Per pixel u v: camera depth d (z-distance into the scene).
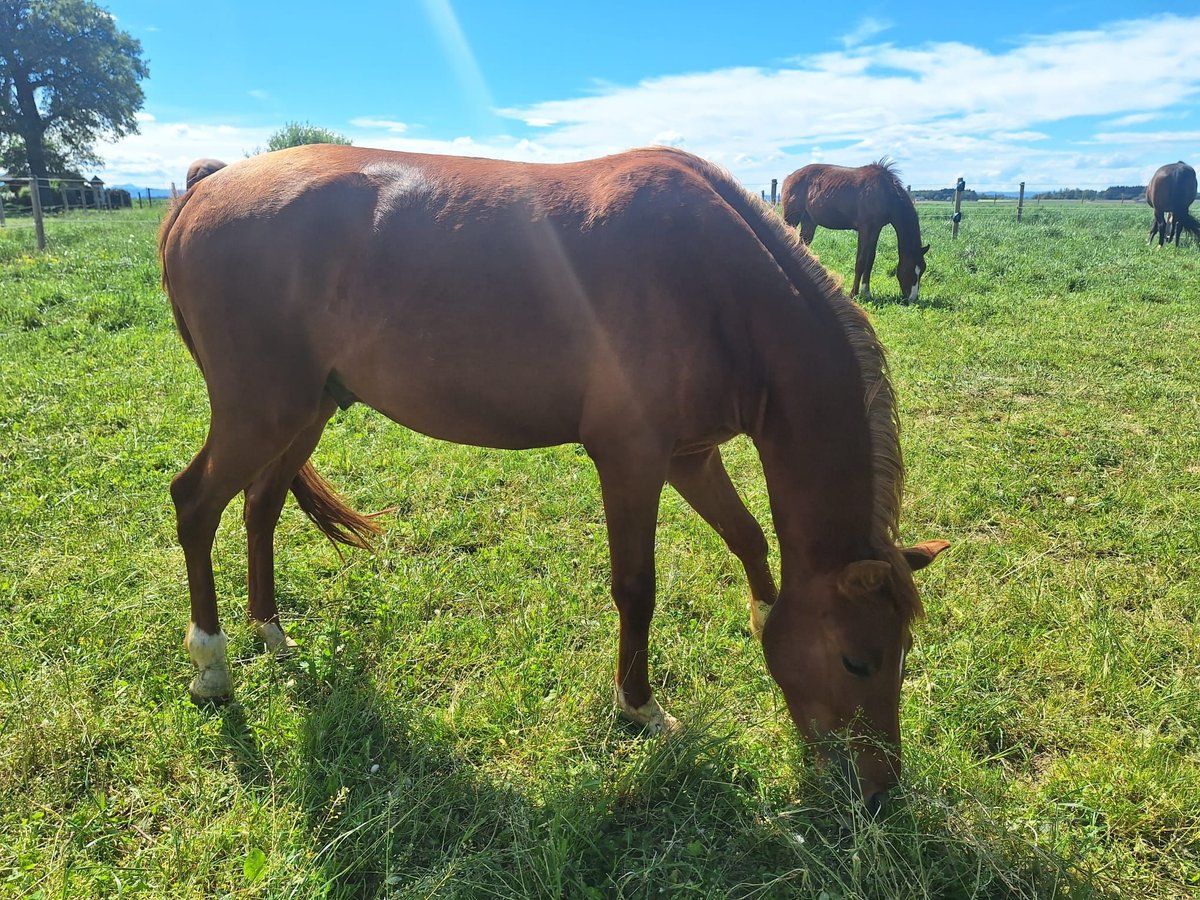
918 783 2.17
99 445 4.48
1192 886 1.99
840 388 2.26
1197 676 2.76
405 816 2.09
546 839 2.02
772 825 2.08
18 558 3.30
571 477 4.45
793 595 2.27
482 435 2.64
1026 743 2.53
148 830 2.11
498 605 3.26
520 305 2.40
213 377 2.66
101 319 7.42
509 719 2.57
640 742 2.52
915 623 2.23
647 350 2.32
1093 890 1.90
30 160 46.03
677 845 2.10
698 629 3.13
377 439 4.91
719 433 2.50
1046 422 5.41
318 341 2.61
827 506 2.23
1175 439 4.96
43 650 2.73
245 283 2.54
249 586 3.03
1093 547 3.70
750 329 2.36
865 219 10.60
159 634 2.91
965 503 4.15
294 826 2.12
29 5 44.34
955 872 1.96
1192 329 8.05
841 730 2.14
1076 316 8.78
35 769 2.27
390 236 2.49
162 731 2.42
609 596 3.31
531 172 2.59
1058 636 3.00
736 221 2.41
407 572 3.46
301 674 2.81
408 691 2.72
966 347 7.38
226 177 2.70
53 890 1.86
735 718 2.58
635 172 2.50
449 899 1.84
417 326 2.47
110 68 47.22
